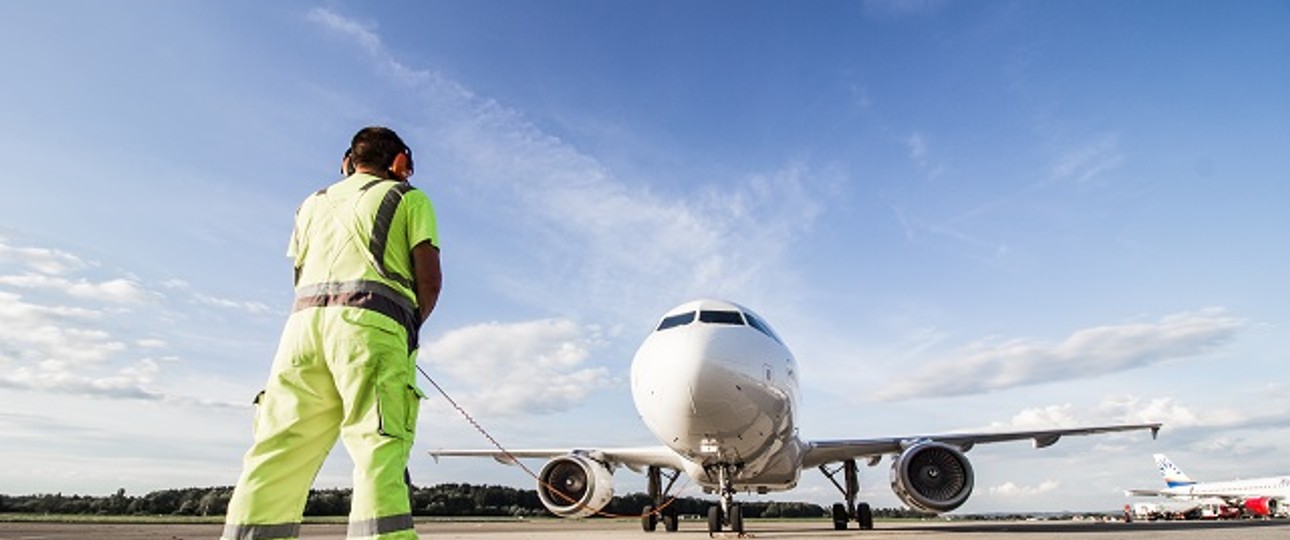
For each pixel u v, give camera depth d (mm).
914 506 14711
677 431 12188
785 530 21797
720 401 11422
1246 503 63062
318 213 3139
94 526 21531
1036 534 13297
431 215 3207
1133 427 19938
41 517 29938
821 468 19562
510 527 26203
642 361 12414
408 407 2857
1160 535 12359
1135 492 76375
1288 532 12805
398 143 3527
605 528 24391
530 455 21188
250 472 2826
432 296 3102
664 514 19094
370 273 2920
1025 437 19859
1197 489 70750
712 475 14578
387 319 2857
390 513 2531
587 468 16906
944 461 15117
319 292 2910
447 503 44625
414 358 3066
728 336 12008
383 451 2635
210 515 35625
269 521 2795
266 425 2881
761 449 13578
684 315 12867
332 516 36344
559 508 16906
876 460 20219
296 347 2889
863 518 18891
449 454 21359
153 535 15711
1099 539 11539
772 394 12336
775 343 13227
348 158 3779
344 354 2756
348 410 2719
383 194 3090
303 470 2920
